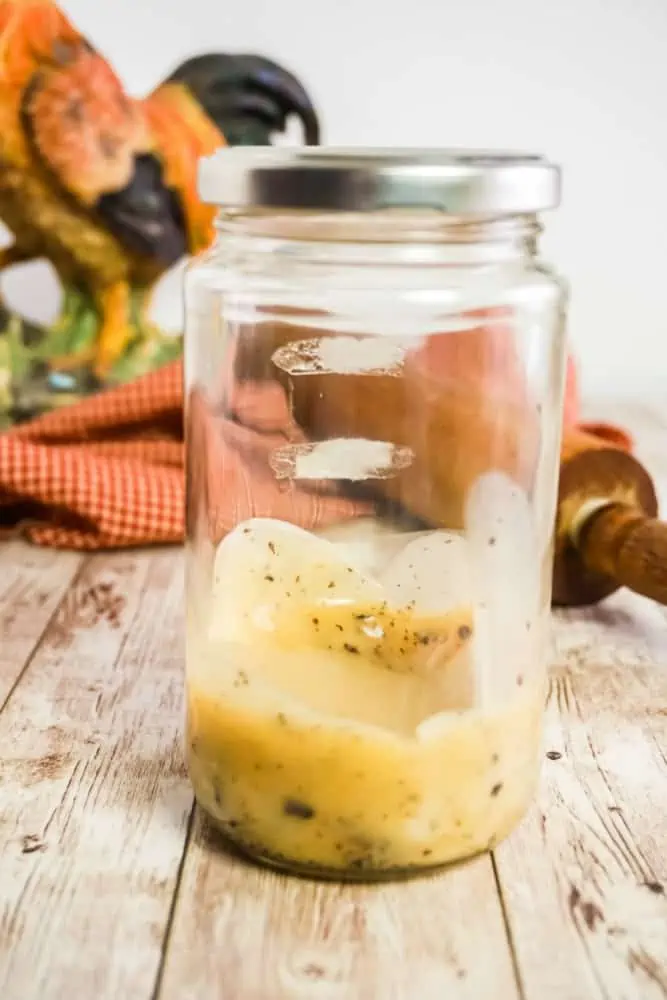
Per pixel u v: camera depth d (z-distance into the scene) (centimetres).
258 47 86
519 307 37
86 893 37
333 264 36
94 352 75
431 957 35
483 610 38
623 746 44
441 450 39
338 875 37
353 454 40
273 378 39
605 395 96
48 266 84
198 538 39
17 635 51
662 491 68
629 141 90
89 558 60
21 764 42
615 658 50
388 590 38
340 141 89
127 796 41
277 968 35
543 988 35
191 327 39
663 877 38
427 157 35
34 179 69
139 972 35
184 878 38
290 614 38
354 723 36
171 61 86
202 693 38
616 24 87
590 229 92
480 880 38
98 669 48
